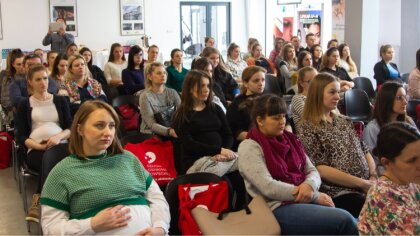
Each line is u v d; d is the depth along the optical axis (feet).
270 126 7.63
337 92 8.71
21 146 11.67
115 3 31.24
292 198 7.31
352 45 22.98
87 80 14.76
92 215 6.24
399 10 25.64
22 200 12.52
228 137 10.94
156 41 32.96
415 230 5.40
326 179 8.39
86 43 30.73
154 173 9.61
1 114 16.63
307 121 8.86
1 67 27.02
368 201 5.66
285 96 16.11
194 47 34.76
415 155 5.48
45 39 26.66
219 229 6.63
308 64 19.30
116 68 19.56
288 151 7.86
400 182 5.68
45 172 8.47
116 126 6.73
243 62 21.47
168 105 12.69
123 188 6.49
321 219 6.97
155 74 12.50
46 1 29.19
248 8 35.47
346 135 8.77
